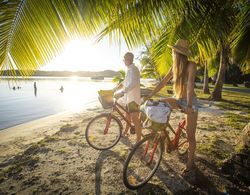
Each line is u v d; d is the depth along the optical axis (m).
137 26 3.35
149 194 2.93
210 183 3.16
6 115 12.69
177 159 3.88
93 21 2.42
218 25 4.59
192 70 2.86
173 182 3.19
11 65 2.25
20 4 2.09
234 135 5.46
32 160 3.98
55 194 2.96
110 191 3.01
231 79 49.62
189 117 3.07
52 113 13.27
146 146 3.27
